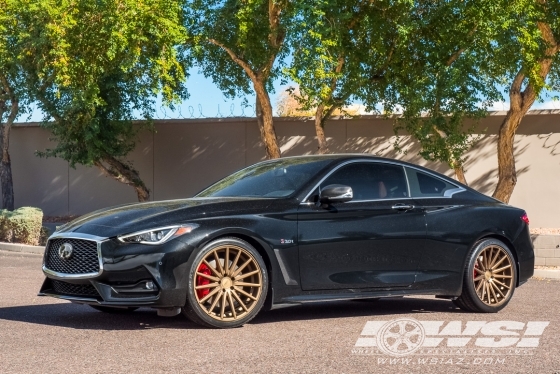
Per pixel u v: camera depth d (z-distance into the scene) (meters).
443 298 8.26
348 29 18.44
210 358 5.36
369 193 7.49
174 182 23.48
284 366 5.13
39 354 5.45
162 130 23.56
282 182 7.41
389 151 21.53
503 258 8.15
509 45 15.81
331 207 7.19
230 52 18.80
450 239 7.76
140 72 19.17
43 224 22.50
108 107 21.66
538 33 15.55
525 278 8.30
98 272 6.40
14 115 23.61
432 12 17.44
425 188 7.89
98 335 6.23
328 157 7.73
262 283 6.72
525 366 5.24
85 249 6.55
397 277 7.44
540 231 19.41
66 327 6.63
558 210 20.31
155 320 7.05
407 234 7.50
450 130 17.08
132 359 5.30
